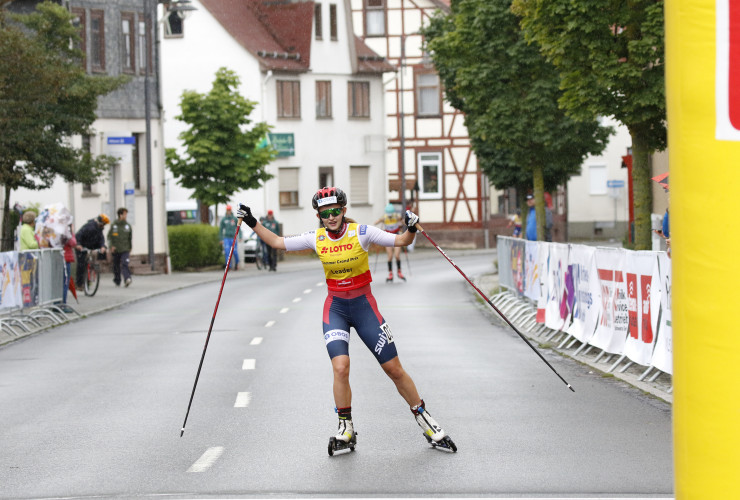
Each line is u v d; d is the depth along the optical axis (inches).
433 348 672.4
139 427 429.1
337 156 2438.5
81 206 1627.7
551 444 382.9
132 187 1577.3
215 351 674.8
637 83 748.6
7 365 635.5
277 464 357.7
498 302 993.5
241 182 1905.8
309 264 2031.3
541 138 1159.6
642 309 533.0
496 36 1140.5
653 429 408.8
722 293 195.0
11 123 992.2
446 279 1391.5
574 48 756.6
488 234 2657.5
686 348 197.9
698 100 194.5
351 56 2469.2
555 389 507.8
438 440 374.3
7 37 965.8
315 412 454.3
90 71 1653.5
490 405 464.8
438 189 2662.4
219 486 327.9
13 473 352.2
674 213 198.8
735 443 195.8
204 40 2313.0
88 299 1123.3
